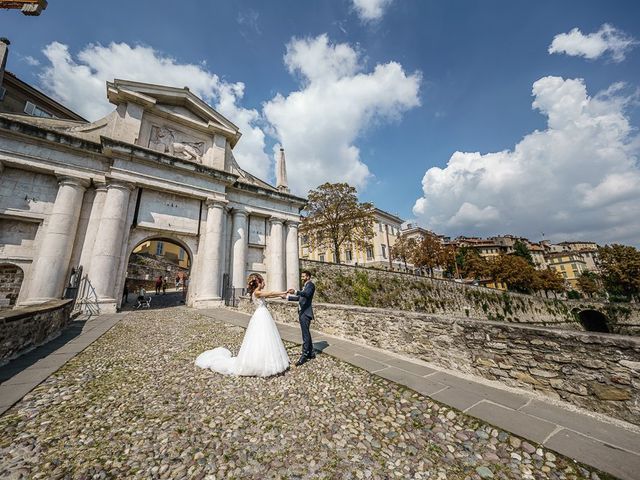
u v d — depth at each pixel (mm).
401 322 6066
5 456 2363
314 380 4344
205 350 6066
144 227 15180
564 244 86750
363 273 24828
